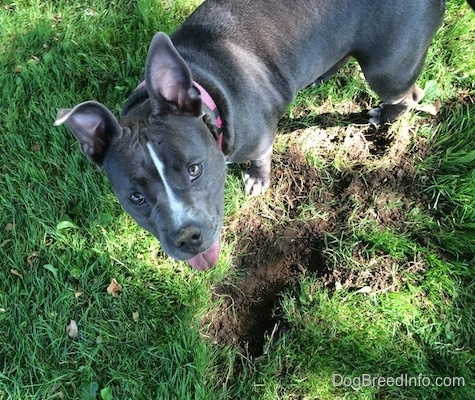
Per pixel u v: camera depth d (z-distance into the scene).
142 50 1.04
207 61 0.73
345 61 0.94
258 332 0.87
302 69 0.80
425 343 0.84
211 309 0.89
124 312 0.88
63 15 1.07
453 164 0.92
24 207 0.95
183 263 0.90
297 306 0.87
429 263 0.87
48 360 0.87
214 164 0.67
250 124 0.76
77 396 0.84
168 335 0.86
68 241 0.92
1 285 0.91
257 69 0.76
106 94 1.02
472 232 0.88
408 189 0.93
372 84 0.85
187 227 0.64
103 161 0.66
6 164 0.97
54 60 1.04
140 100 0.72
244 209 0.94
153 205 0.65
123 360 0.85
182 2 1.06
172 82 0.62
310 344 0.84
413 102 0.91
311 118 0.98
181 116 0.64
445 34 0.99
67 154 0.95
